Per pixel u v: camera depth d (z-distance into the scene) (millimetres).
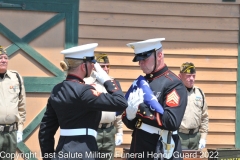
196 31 13594
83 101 7340
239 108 13680
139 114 7926
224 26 13672
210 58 13664
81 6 13133
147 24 13398
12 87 11734
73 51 7531
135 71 13352
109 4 13250
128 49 13336
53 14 13062
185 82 12250
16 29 12883
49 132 7906
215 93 13672
